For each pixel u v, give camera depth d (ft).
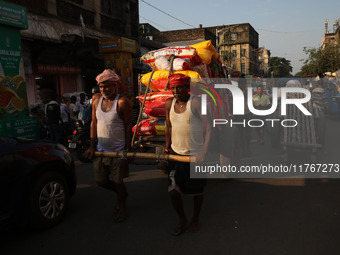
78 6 43.32
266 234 10.99
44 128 27.17
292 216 12.41
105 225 12.12
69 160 13.21
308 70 140.46
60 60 40.09
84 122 21.67
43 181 11.65
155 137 16.49
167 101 11.43
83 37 39.01
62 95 40.57
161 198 14.82
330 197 14.35
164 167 11.01
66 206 12.83
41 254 10.07
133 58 58.90
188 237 10.94
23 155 11.18
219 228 11.56
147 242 10.68
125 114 11.93
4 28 22.08
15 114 23.04
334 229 11.23
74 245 10.61
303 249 9.93
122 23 56.08
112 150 12.26
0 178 10.22
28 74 34.68
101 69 49.70
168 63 16.40
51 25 36.86
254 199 14.38
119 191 12.46
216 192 15.47
